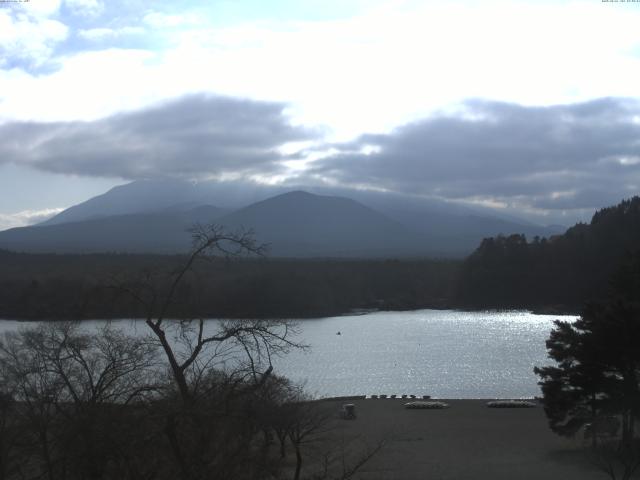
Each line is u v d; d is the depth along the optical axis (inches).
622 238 7165.4
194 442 600.4
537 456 1808.6
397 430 2140.7
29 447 675.4
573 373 1733.5
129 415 613.6
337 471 1421.0
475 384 3479.3
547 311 7775.6
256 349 690.8
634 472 1529.3
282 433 1357.0
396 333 5925.2
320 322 6678.2
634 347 1598.2
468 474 1612.9
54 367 775.1
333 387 3373.5
